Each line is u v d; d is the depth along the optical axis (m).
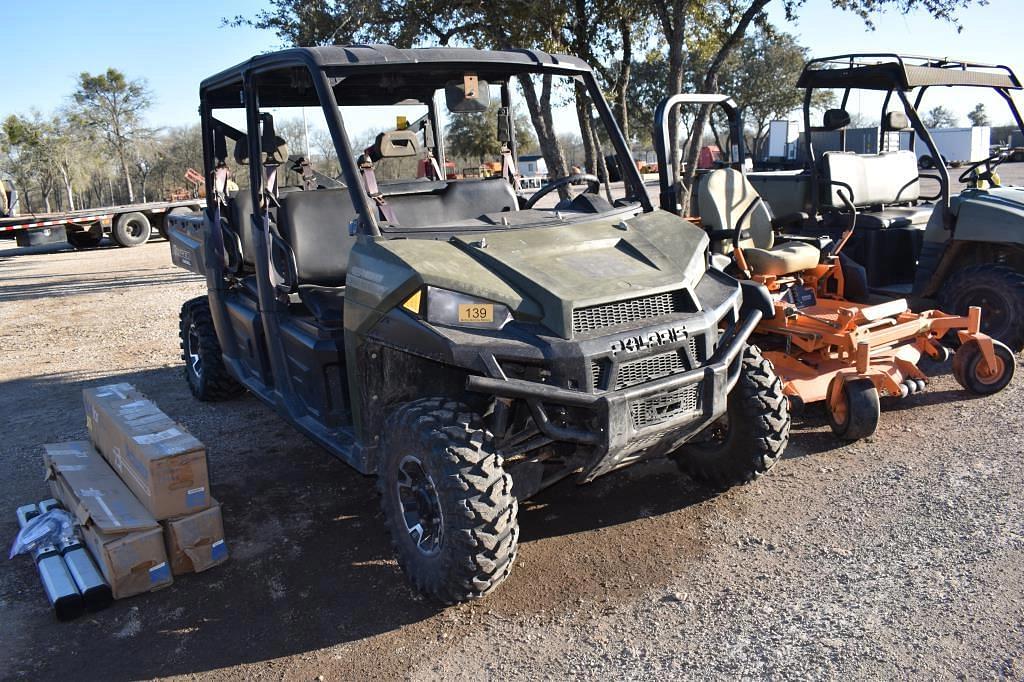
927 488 4.21
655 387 3.23
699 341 3.46
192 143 61.62
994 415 5.19
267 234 4.46
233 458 5.30
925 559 3.51
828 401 4.92
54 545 3.83
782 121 17.48
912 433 5.00
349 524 4.28
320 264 4.56
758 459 4.00
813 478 4.45
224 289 5.61
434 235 3.65
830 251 6.66
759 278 6.07
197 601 3.59
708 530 3.93
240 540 4.15
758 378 3.99
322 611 3.46
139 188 64.06
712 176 6.21
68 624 3.46
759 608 3.25
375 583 3.67
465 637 3.21
